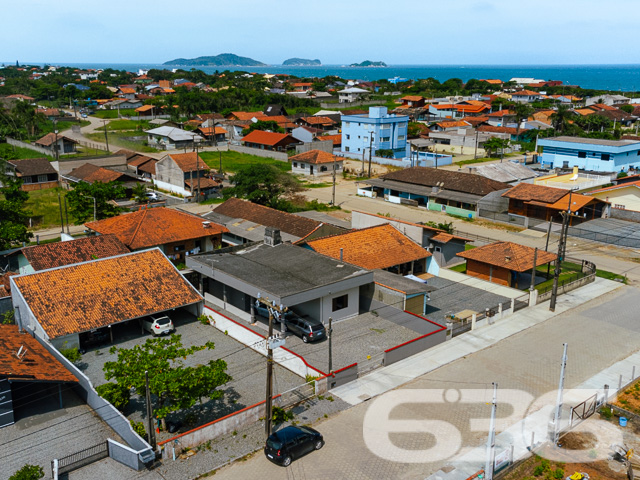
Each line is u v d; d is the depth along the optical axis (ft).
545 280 160.25
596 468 79.15
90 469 79.25
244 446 84.33
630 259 182.29
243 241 179.01
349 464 80.02
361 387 101.86
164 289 130.31
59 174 289.74
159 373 86.28
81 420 92.79
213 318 129.18
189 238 171.83
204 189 272.92
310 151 334.24
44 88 638.94
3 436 87.66
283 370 108.68
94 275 127.85
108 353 115.75
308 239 164.76
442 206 247.91
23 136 415.03
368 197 277.23
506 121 487.20
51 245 151.74
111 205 215.10
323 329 121.60
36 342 108.88
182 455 81.97
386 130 367.66
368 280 132.98
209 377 86.02
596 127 445.78
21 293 118.11
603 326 129.80
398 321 130.52
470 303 144.77
